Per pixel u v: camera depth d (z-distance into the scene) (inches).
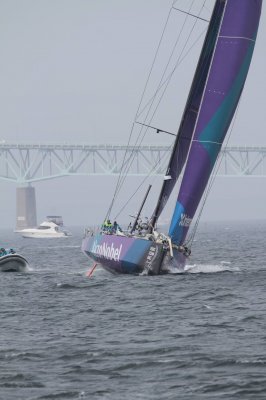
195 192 5329.7
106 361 2930.6
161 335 3435.0
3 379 2682.1
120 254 5398.6
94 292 5044.3
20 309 4404.5
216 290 4965.6
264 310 4148.6
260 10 5265.8
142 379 2667.3
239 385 2561.5
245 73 5280.5
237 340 3282.5
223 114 5260.8
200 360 2906.0
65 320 3934.5
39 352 3093.0
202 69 5438.0
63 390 2539.4
